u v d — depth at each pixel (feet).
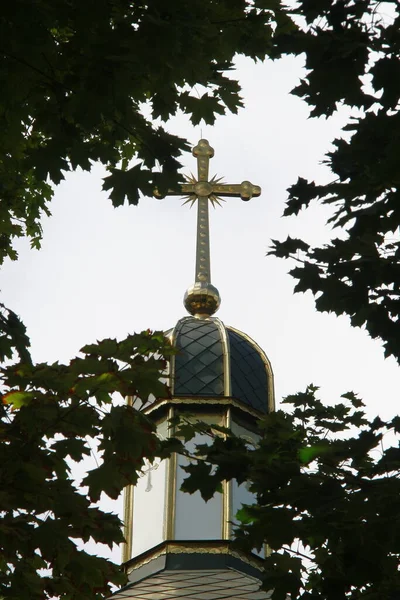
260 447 69.41
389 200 68.18
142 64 64.64
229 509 121.60
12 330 71.92
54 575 65.67
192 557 120.37
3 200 89.92
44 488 64.34
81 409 66.13
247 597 119.55
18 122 71.05
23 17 64.49
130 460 66.49
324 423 77.71
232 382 128.36
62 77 68.54
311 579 68.54
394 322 68.44
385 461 64.75
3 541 63.82
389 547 62.64
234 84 71.67
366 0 66.64
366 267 68.33
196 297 139.54
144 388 66.28
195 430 70.79
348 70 66.08
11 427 66.13
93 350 66.85
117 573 66.49
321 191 69.97
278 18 72.49
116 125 69.41
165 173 69.10
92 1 65.21
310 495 64.28
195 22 65.00
